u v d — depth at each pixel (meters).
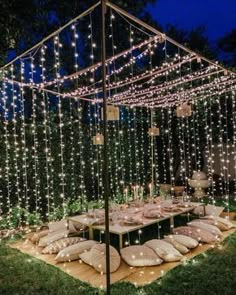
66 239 5.76
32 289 4.31
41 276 4.71
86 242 5.53
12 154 7.96
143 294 4.00
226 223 6.68
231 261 4.96
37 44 4.07
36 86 6.80
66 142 9.08
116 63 10.54
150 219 6.07
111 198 9.70
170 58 9.96
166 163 11.92
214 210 7.40
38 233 6.37
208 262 4.98
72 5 10.02
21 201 8.12
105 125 3.34
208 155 10.91
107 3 3.19
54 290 4.27
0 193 7.76
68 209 8.61
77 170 9.33
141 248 5.10
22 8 7.58
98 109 8.77
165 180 11.14
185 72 9.97
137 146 11.03
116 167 9.73
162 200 7.83
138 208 6.91
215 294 3.96
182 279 4.40
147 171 11.37
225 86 8.95
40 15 8.56
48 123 8.70
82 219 6.27
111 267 4.71
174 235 5.73
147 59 10.88
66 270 4.89
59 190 8.86
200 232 5.93
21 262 5.28
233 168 11.52
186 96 9.28
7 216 7.60
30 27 8.68
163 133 11.24
